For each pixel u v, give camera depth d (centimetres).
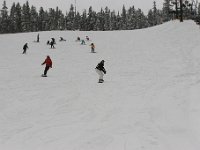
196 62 2608
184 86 1611
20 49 4066
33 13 12731
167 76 2091
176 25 5325
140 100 1432
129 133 985
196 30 4791
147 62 2908
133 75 2269
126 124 1082
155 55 3300
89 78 2217
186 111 1158
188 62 2662
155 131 995
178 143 890
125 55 3469
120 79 2120
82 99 1539
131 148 862
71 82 2062
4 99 1552
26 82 2062
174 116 1126
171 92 1508
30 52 3794
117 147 873
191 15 6531
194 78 1834
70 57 3412
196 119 1052
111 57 3372
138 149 852
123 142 909
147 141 910
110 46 4284
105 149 863
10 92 1731
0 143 931
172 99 1363
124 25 13112
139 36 5012
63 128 1066
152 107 1282
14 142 938
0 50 3950
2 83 2012
